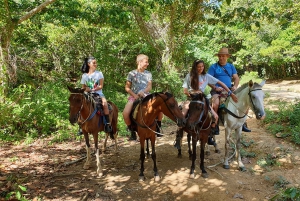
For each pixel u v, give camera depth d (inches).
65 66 602.9
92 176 220.7
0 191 185.5
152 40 577.9
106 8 363.3
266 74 1205.7
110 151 283.3
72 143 308.7
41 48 514.0
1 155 266.1
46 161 253.0
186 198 185.5
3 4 328.5
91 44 580.7
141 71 213.9
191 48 679.7
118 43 628.1
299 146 257.4
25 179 209.5
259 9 319.6
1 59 305.3
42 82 509.7
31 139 309.4
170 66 581.9
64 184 205.6
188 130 214.5
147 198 186.2
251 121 364.8
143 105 201.0
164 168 234.4
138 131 207.3
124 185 204.4
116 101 480.4
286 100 473.4
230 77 237.6
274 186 195.6
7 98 319.3
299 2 498.9
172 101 185.2
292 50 818.8
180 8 469.7
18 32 422.3
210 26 672.4
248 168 227.5
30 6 370.0
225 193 189.3
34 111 331.3
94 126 222.1
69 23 368.8
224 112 221.8
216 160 249.0
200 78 214.4
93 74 234.2
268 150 256.5
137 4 347.3
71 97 206.2
